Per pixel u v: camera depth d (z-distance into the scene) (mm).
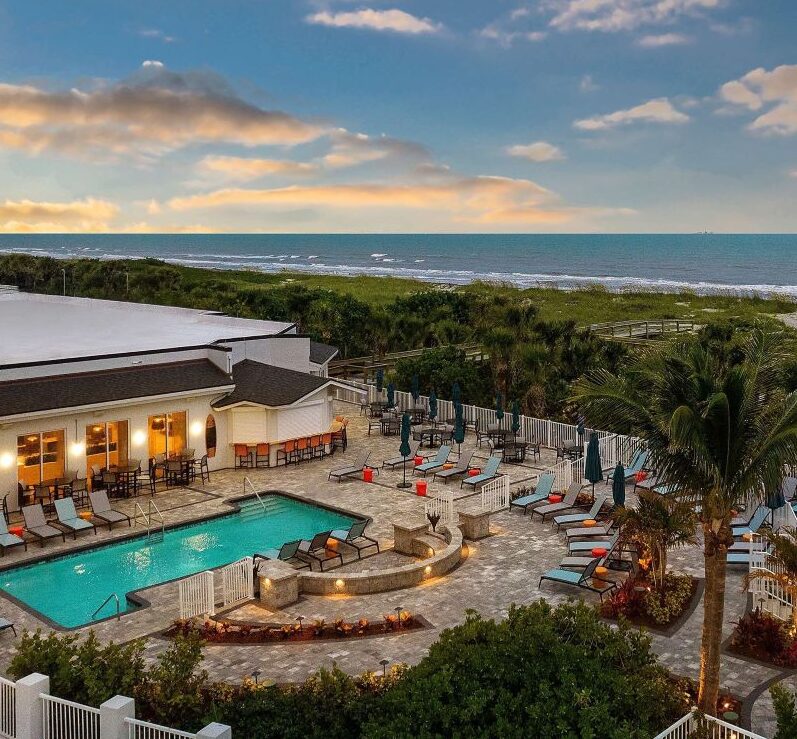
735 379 11266
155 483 27203
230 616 17125
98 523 23047
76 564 20875
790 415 10992
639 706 10781
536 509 23922
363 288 114438
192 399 28609
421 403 38500
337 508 24891
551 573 18406
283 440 30047
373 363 49906
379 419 38250
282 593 17719
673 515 16672
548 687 10633
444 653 11547
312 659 15000
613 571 19344
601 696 10625
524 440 31672
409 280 136750
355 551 21281
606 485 27422
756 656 14969
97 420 26141
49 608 18125
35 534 21312
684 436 10898
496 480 25297
